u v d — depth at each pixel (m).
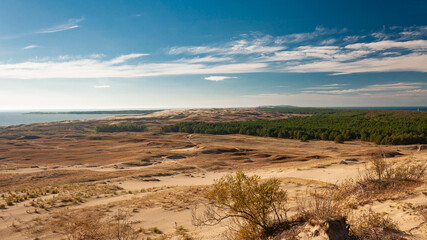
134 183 37.72
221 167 54.94
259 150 84.31
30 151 83.75
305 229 6.49
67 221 15.64
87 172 48.16
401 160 25.58
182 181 40.06
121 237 12.60
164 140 108.94
